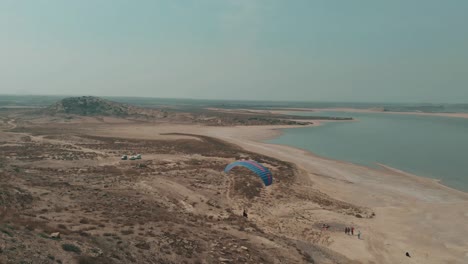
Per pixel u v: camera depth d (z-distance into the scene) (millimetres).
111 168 49656
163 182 40781
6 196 24609
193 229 23625
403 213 34438
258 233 25719
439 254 25047
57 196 28641
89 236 17469
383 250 25297
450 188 44688
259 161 58188
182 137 91375
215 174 47062
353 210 34688
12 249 13102
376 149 76688
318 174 50938
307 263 20609
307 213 32938
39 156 55969
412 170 55094
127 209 27438
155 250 17703
